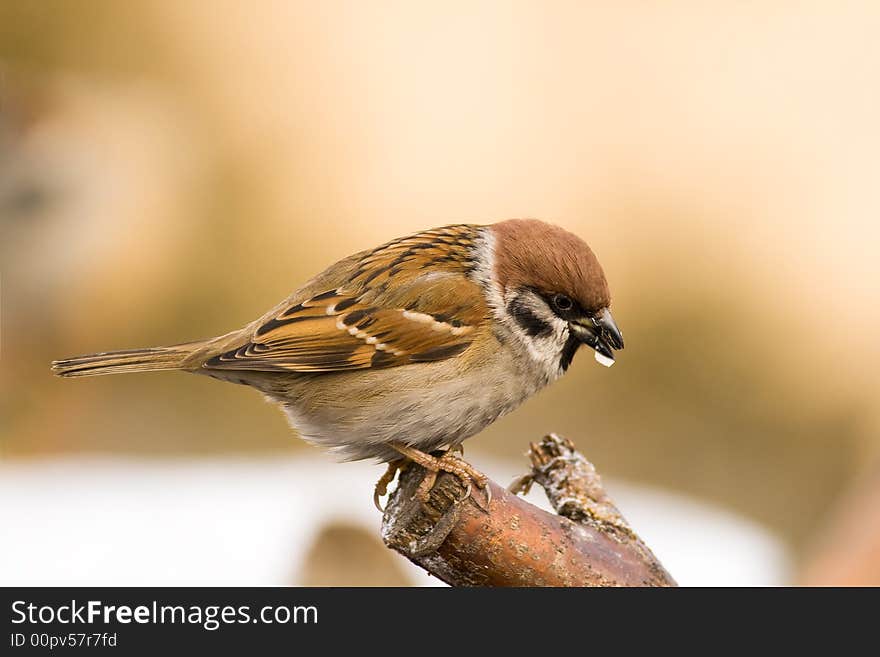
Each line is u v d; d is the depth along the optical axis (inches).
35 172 493.7
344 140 615.5
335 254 587.2
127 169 527.8
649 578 185.6
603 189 600.1
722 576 366.0
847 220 568.7
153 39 599.2
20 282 489.4
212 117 605.3
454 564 182.5
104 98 547.5
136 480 418.6
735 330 541.6
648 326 544.7
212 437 503.5
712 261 562.9
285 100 616.4
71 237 500.1
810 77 622.5
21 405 483.8
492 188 607.2
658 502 431.2
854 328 536.7
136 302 527.2
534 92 634.8
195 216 562.9
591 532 187.2
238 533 363.3
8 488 406.9
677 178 595.2
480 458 455.5
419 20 650.8
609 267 565.6
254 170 598.9
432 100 631.2
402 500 186.4
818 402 521.3
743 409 525.3
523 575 180.1
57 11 576.7
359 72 633.0
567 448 213.3
